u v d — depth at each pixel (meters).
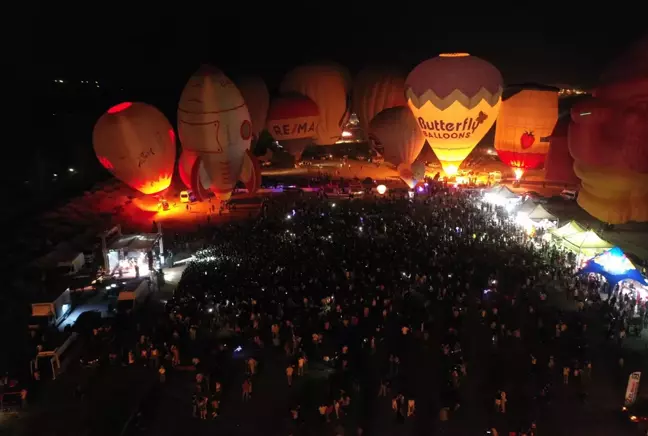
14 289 33.94
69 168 68.62
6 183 60.41
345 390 24.50
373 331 29.08
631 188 29.22
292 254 38.97
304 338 28.59
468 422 22.31
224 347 27.92
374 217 48.34
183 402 24.16
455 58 57.00
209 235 45.75
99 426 22.59
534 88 58.88
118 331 29.89
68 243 39.72
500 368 25.92
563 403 23.39
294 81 72.44
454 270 35.75
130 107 50.25
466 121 57.22
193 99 50.19
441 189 58.62
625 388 24.34
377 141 63.00
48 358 25.95
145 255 38.00
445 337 28.39
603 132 29.20
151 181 51.59
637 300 30.95
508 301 31.97
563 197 54.81
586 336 28.50
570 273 35.25
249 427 22.38
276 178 67.50
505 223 44.97
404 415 22.72
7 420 23.06
